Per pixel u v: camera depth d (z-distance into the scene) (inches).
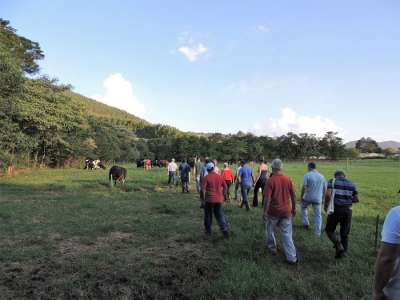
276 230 389.4
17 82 1082.1
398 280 103.0
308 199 384.8
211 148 4156.0
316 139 5182.1
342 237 300.8
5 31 1738.4
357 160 4913.9
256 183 578.6
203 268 261.9
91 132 2423.7
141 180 1056.8
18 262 271.3
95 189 816.9
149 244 329.4
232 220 445.1
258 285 228.7
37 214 466.6
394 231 101.9
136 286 229.3
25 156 1577.3
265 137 5167.3
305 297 218.7
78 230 372.8
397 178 1455.5
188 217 466.6
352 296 221.6
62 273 248.1
